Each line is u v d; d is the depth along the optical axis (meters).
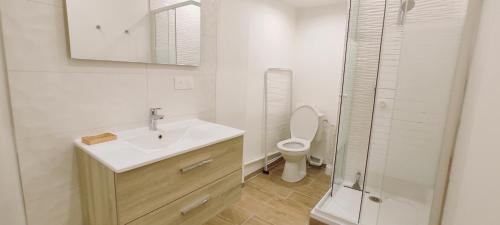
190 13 1.74
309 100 3.07
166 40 1.61
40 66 1.13
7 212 1.13
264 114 2.76
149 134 1.48
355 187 2.26
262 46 2.57
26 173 1.15
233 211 2.01
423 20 1.42
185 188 1.27
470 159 0.47
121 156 1.10
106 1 1.30
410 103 1.48
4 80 1.07
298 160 2.56
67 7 1.16
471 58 0.71
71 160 1.29
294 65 3.14
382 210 1.57
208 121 2.03
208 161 1.37
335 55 2.81
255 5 2.40
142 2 1.46
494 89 0.41
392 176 1.55
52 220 1.26
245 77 2.40
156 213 1.15
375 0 2.03
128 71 1.46
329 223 1.72
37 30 1.10
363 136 2.25
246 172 2.62
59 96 1.20
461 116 0.72
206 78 1.96
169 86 1.69
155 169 1.11
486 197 0.41
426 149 1.42
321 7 2.87
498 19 0.43
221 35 2.05
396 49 1.76
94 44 1.27
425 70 1.42
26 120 1.12
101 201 1.13
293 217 1.94
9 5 1.02
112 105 1.41
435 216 0.87
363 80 2.18
